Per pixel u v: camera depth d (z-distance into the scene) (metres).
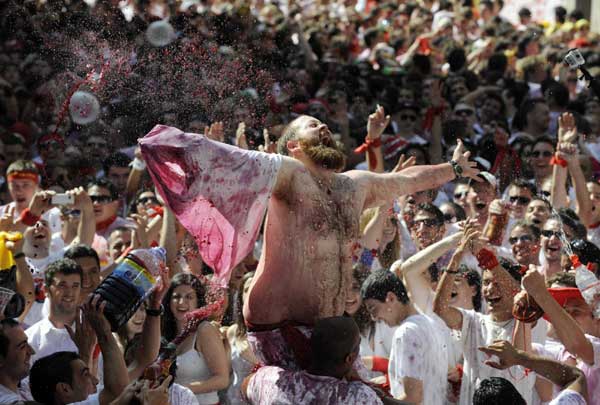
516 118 31.73
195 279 18.08
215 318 18.36
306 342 12.47
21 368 14.50
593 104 33.59
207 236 12.29
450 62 40.97
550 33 49.81
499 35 47.09
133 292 12.94
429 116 31.00
